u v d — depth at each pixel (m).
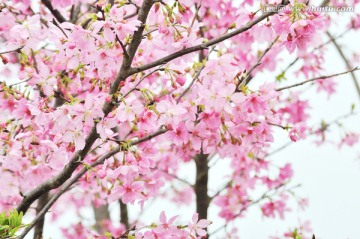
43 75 4.96
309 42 4.60
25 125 4.49
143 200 4.83
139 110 4.17
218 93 4.44
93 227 8.52
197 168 7.21
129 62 4.17
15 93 4.89
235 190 7.77
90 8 6.26
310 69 7.35
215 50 5.15
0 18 5.55
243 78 4.79
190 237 4.68
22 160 5.46
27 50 5.14
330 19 7.02
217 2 6.25
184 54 4.28
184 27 4.23
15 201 6.43
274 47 6.87
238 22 4.51
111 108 4.15
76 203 8.32
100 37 3.92
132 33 4.05
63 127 4.22
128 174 4.55
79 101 4.18
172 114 4.37
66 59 4.75
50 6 5.81
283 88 4.89
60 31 4.23
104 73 4.12
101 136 4.11
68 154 4.82
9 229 3.07
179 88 5.43
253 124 4.87
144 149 5.25
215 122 4.72
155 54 4.91
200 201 7.19
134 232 4.80
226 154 5.15
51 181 4.69
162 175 7.65
